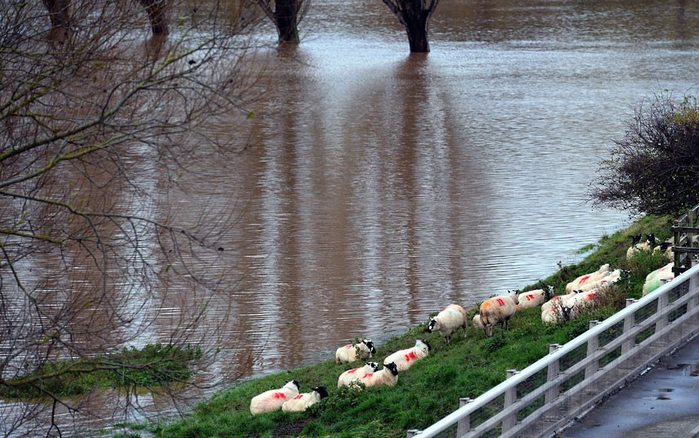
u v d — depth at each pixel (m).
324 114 101.75
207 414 32.56
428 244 56.09
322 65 139.12
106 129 23.36
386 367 30.84
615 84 119.75
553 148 84.19
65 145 22.28
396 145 86.69
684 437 21.36
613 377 24.62
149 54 23.92
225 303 44.53
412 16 153.38
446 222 61.09
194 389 34.50
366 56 150.88
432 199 67.31
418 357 33.88
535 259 52.59
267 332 41.31
